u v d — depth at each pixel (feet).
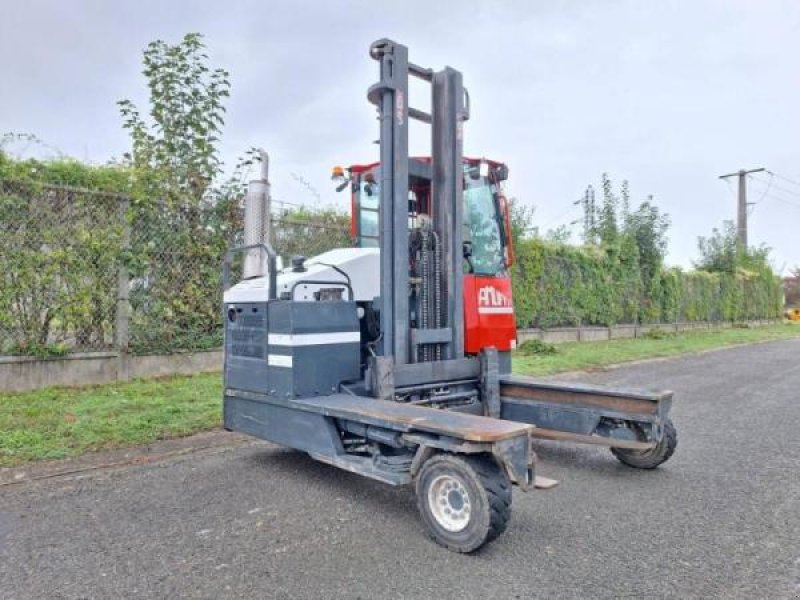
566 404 15.17
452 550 9.90
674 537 10.55
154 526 10.85
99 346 23.25
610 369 34.81
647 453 14.56
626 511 11.87
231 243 26.63
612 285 53.16
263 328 13.99
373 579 8.87
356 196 18.88
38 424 16.78
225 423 15.46
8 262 20.74
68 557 9.53
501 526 9.58
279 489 13.01
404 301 13.84
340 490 12.98
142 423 17.39
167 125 25.75
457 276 15.02
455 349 15.07
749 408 23.26
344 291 14.99
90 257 22.66
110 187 23.03
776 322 98.43
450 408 14.78
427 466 10.34
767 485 13.58
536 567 9.32
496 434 9.46
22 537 10.28
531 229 47.11
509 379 16.37
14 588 8.50
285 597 8.31
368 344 14.87
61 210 21.91
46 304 21.72
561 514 11.69
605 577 8.99
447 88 14.84
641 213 58.85
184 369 25.36
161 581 8.75
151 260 24.34
